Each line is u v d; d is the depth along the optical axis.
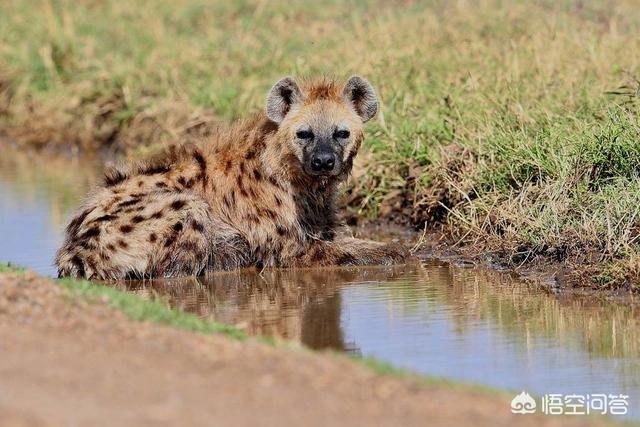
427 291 12.40
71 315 9.12
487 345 10.20
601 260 12.54
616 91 14.96
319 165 13.20
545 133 14.33
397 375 8.06
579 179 13.36
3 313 9.01
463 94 16.53
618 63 16.56
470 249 14.03
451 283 12.78
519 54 17.81
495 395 7.93
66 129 22.77
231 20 25.34
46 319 8.95
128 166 13.60
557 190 13.32
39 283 10.07
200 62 22.23
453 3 23.14
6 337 8.38
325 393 7.49
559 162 13.60
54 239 15.14
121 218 13.02
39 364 7.79
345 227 14.25
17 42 25.77
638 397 8.73
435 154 15.31
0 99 24.47
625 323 10.94
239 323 11.05
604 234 12.69
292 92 13.59
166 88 21.70
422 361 9.70
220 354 8.25
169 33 24.75
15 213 16.81
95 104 22.36
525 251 13.35
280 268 13.79
